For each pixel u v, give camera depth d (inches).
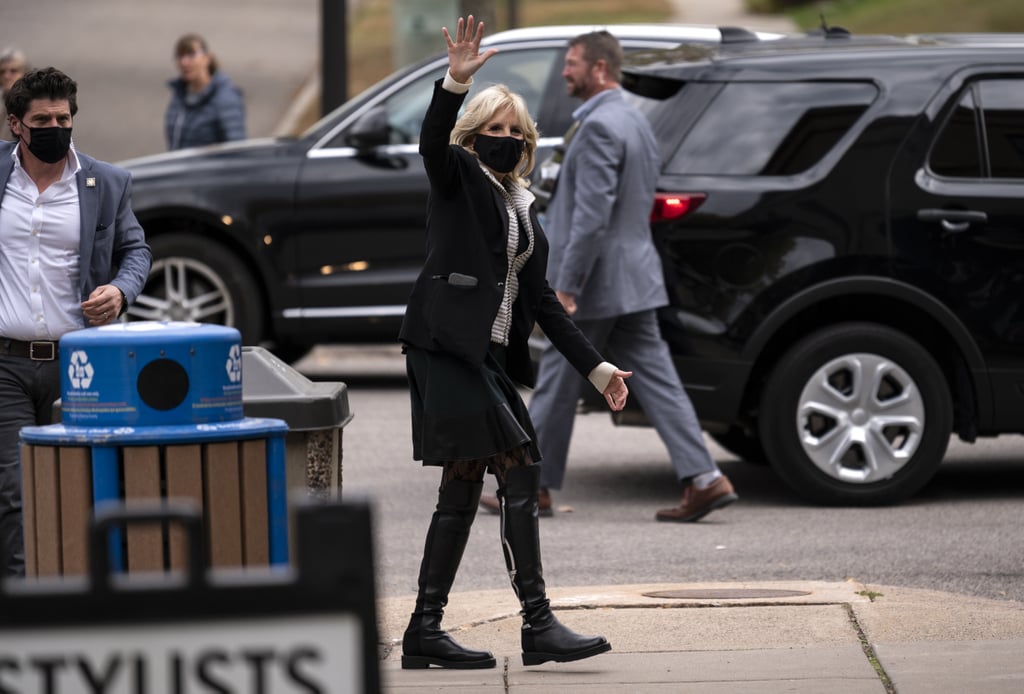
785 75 938.7
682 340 914.7
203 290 1323.8
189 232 1318.9
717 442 1101.7
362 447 1139.3
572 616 658.8
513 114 573.0
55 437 436.1
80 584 253.0
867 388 916.6
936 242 919.0
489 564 810.8
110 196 640.4
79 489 437.4
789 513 922.1
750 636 623.2
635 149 876.6
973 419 933.2
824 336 913.5
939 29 4020.7
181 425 437.7
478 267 565.0
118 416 434.9
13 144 638.5
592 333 884.0
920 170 922.1
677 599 683.4
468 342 560.7
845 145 922.1
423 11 2092.8
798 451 920.3
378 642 258.7
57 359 631.8
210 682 256.2
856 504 927.0
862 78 933.8
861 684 556.1
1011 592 735.7
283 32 4192.9
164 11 4458.7
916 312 936.3
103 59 3732.8
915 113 926.4
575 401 908.0
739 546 835.4
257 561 445.1
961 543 835.4
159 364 435.8
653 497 980.6
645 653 604.4
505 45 1278.3
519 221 577.0
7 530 624.1
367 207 1299.2
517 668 587.8
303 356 1478.8
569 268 867.4
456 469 585.3
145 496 434.9
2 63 1521.9
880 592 693.9
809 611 658.2
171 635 255.1
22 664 253.0
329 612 257.1
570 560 807.7
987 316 920.9
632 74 970.7
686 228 916.0
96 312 616.4
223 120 1612.9
